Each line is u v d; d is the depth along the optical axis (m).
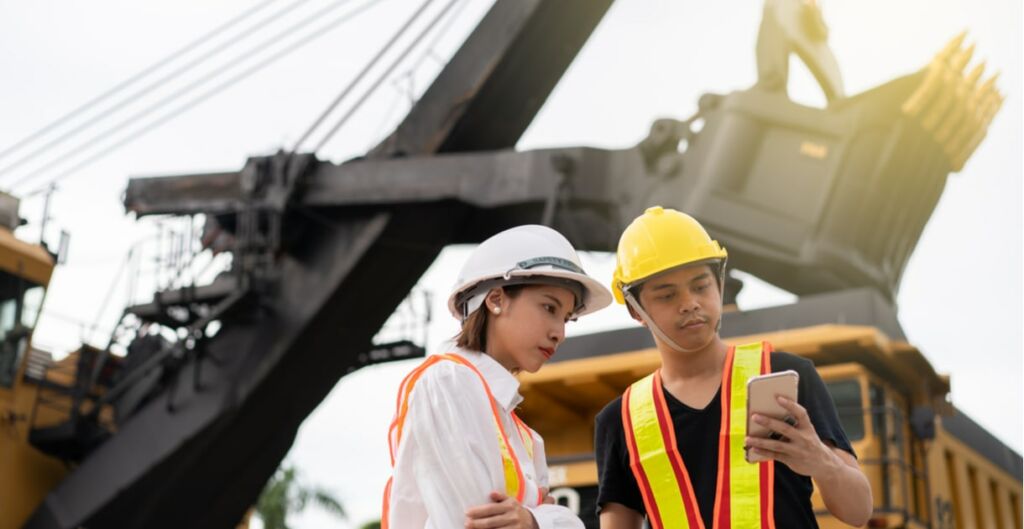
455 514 3.21
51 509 17.25
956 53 12.52
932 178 13.05
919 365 11.05
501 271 3.54
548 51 15.65
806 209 12.82
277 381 16.28
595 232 14.73
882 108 12.57
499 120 16.22
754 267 13.29
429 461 3.27
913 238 13.34
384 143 16.14
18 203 18.88
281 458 17.47
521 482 3.36
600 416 3.98
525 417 12.00
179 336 16.48
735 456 3.63
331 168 15.67
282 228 15.85
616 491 3.86
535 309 3.54
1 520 17.67
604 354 11.49
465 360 3.44
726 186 13.24
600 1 15.05
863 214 12.68
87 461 17.12
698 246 3.72
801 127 13.04
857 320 10.95
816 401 3.61
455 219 15.57
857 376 10.70
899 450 10.69
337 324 16.22
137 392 17.75
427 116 15.86
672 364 3.81
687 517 3.64
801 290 13.43
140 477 16.64
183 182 16.22
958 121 12.77
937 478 12.08
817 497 9.67
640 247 3.73
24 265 18.14
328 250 15.86
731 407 3.68
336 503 36.84
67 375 19.55
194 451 16.62
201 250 16.48
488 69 15.46
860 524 3.39
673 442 3.72
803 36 13.29
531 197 14.59
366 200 15.30
